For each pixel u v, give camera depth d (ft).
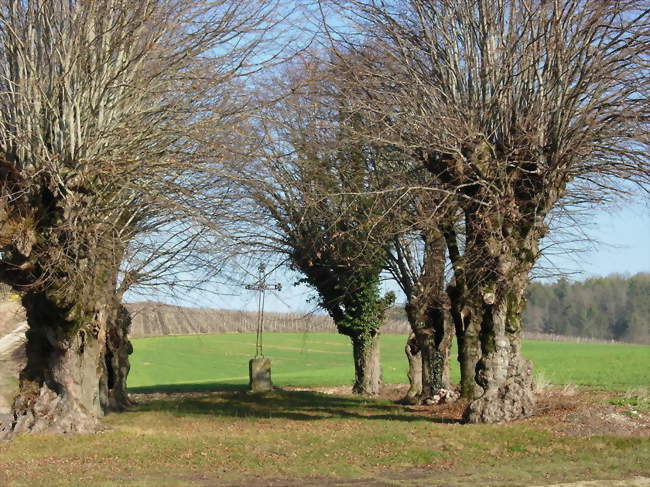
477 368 55.06
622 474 35.91
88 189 51.26
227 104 56.18
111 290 63.46
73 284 51.11
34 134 50.39
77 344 54.39
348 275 87.97
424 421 57.41
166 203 52.65
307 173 72.13
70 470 40.52
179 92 55.62
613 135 50.98
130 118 52.80
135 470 40.63
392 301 97.09
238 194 60.54
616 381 90.94
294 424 59.21
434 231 67.36
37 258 50.88
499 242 53.26
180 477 38.42
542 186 52.90
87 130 52.13
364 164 72.08
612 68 51.06
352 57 61.67
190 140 54.08
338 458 43.16
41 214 50.85
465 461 41.88
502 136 54.60
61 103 51.42
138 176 52.75
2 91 51.29
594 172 55.11
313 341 250.98
